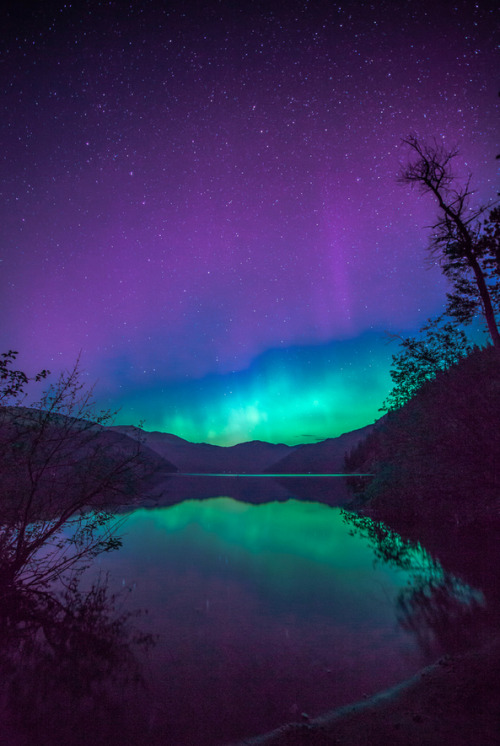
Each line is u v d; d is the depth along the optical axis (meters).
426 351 8.93
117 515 22.52
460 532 12.47
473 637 5.31
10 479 7.51
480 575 8.37
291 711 3.95
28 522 7.75
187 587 8.66
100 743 3.51
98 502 8.44
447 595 7.31
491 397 7.56
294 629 6.23
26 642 5.87
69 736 3.62
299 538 14.67
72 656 5.38
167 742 3.49
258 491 46.59
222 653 5.44
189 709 4.05
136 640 5.93
